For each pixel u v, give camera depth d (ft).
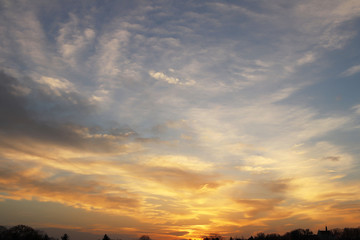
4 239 498.28
